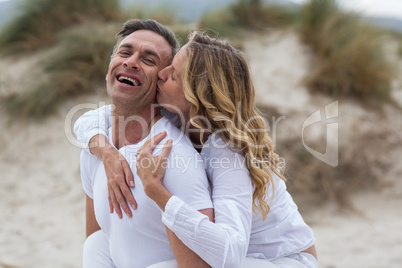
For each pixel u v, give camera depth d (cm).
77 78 755
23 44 836
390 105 745
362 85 732
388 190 629
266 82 728
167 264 214
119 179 218
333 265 446
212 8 875
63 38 806
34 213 594
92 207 266
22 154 704
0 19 863
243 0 892
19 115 748
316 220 578
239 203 208
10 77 782
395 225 551
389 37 961
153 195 203
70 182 654
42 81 758
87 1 869
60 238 537
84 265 253
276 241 233
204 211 205
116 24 823
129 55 231
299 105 685
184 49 227
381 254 470
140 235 222
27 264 474
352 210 595
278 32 855
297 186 617
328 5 824
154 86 232
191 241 195
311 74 737
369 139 671
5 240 528
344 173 638
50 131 727
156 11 843
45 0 862
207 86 220
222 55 223
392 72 768
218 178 216
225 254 191
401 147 675
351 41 772
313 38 806
